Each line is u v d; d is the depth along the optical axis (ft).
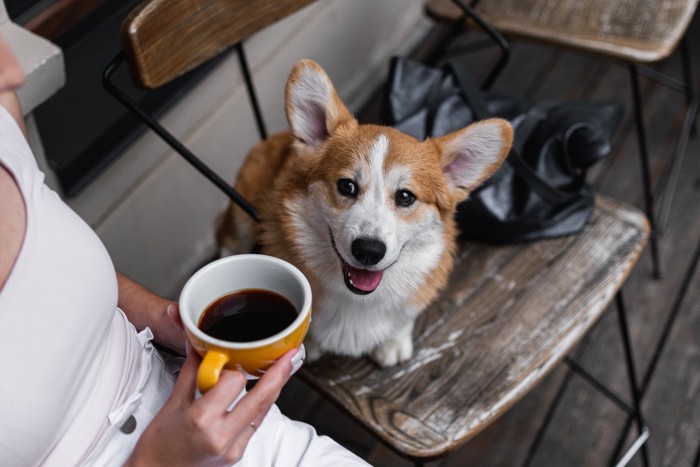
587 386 6.36
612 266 4.72
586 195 4.99
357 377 4.19
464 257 4.87
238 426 2.39
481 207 4.75
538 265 4.76
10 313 2.26
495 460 5.93
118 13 5.85
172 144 4.02
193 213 6.67
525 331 4.40
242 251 5.44
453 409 4.01
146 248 6.24
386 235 3.79
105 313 2.57
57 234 2.41
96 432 2.61
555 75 8.88
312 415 6.16
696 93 8.33
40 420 2.33
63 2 5.47
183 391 2.53
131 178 5.77
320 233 4.07
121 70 5.50
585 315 4.47
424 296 4.26
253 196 5.06
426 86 5.03
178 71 3.92
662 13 6.12
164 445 2.45
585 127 4.82
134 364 2.84
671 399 6.29
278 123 7.45
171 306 2.79
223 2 3.98
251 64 6.56
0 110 2.53
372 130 4.07
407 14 8.97
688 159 8.06
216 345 2.32
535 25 6.06
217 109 6.39
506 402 4.06
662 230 7.30
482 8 6.27
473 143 4.04
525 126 5.02
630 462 5.93
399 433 3.90
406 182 3.93
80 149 5.02
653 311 6.87
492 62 8.98
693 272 7.15
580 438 6.06
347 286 3.84
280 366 2.42
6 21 4.19
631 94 8.66
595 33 5.99
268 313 2.64
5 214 2.32
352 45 8.09
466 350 4.31
